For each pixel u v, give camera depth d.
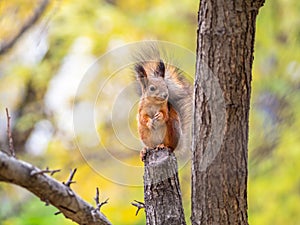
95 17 9.12
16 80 9.19
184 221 3.91
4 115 9.32
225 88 3.67
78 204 3.53
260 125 9.47
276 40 9.89
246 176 3.80
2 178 3.16
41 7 8.73
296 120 9.49
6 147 9.20
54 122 9.14
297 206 9.62
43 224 8.04
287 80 9.67
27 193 8.91
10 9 8.64
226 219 3.78
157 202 3.88
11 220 8.24
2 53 8.98
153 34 9.22
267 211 9.69
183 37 9.38
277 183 9.66
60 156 8.96
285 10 9.82
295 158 9.49
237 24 3.62
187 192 7.54
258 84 9.59
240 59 3.65
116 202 8.66
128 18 9.34
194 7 9.57
